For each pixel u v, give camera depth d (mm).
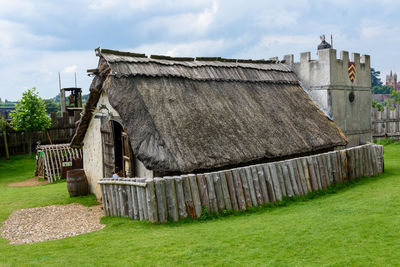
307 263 5129
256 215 8328
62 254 6340
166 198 8062
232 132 10883
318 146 12625
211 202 8320
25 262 5949
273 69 15836
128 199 8773
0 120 30266
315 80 15875
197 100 11516
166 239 6645
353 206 8094
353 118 16656
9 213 11062
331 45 17109
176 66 12539
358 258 5145
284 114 13289
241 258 5492
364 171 12367
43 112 29953
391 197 8625
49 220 10062
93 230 8336
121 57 11586
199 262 5449
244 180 8859
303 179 10117
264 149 10922
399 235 5855
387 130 25391
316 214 7680
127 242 6719
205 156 9531
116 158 13383
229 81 13383
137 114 10000
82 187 13648
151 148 9258
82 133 14703
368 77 17562
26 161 28281
